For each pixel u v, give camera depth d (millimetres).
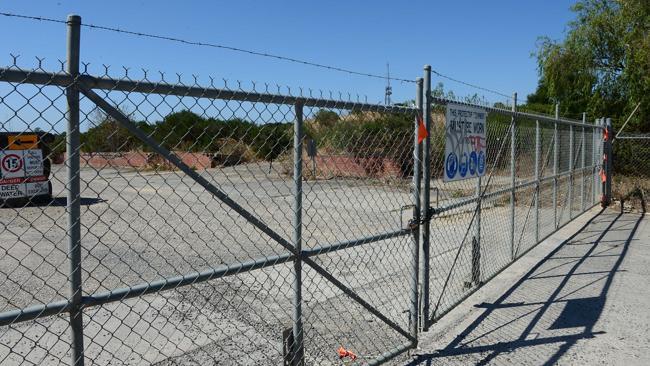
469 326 5062
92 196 16094
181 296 5742
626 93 19016
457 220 10273
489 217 10586
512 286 6406
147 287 2689
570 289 6277
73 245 2414
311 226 10797
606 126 13039
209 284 6215
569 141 10609
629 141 15250
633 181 13875
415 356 4379
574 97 20672
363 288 5965
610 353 4445
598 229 10273
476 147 5367
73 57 2314
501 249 7945
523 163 8297
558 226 9602
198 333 4691
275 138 3469
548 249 8430
